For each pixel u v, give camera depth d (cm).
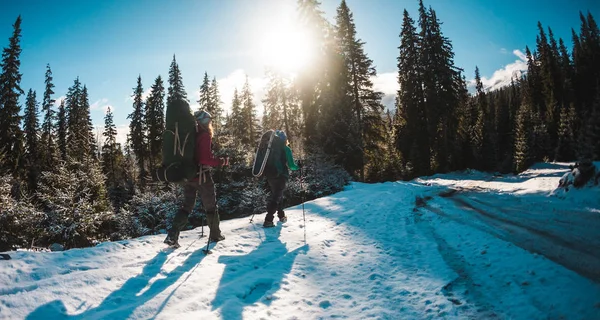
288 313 300
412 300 325
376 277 389
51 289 288
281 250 469
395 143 3775
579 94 7025
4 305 252
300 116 3416
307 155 1895
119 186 3297
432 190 1252
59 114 4919
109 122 5288
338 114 2383
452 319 281
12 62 2998
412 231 594
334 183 1705
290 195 1639
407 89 3647
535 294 300
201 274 356
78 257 382
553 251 397
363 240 550
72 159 1830
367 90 2962
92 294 293
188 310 280
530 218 592
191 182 440
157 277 343
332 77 2797
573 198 745
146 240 479
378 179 2962
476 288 335
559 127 6244
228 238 511
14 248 1170
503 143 6694
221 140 2020
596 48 7075
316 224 650
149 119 4728
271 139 605
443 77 3409
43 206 1611
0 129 2925
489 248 441
